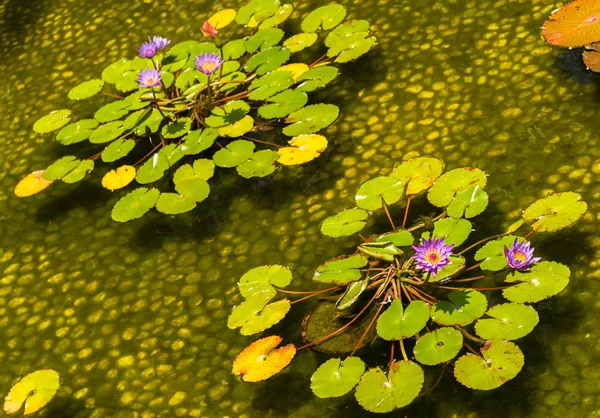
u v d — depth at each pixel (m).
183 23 7.79
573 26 6.95
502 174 6.61
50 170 7.11
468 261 6.38
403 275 6.34
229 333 6.44
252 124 7.02
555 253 6.34
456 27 7.25
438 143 6.79
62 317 6.65
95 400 6.36
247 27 7.63
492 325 6.13
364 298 6.35
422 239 6.36
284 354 6.25
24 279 6.83
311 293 6.45
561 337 6.14
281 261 6.58
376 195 6.60
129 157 7.13
